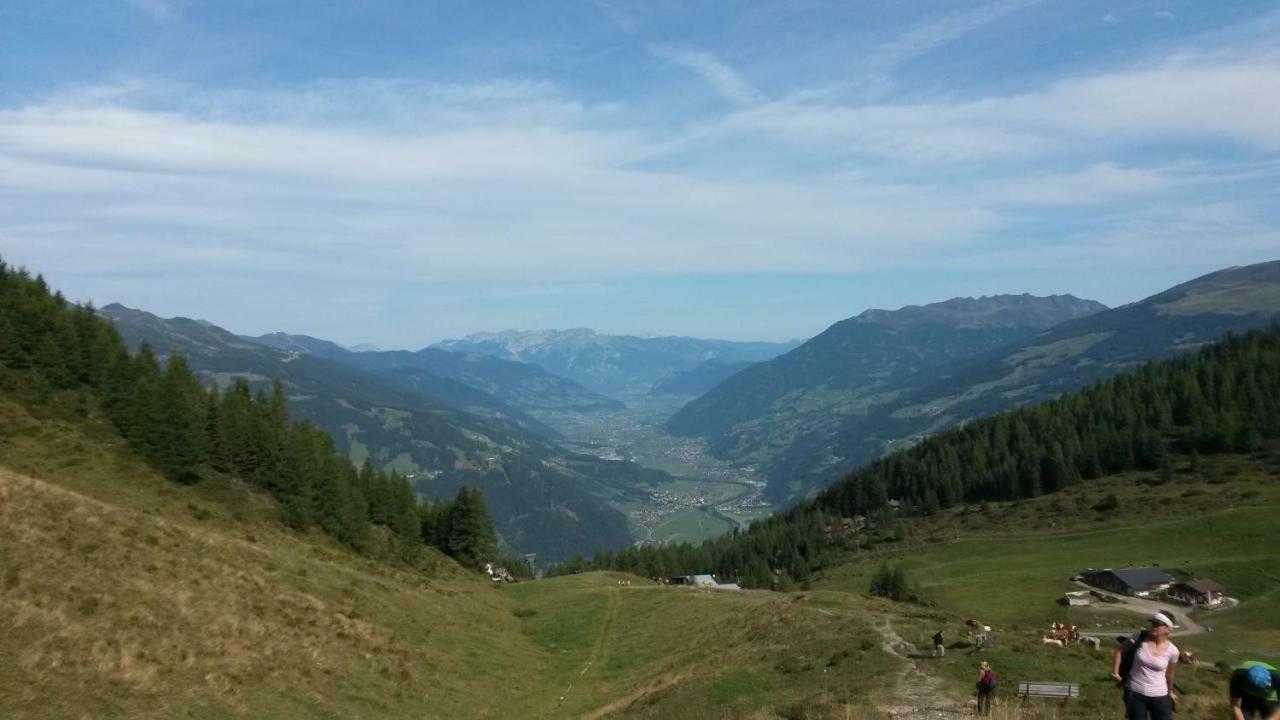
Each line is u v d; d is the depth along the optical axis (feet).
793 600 232.73
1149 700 48.37
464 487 393.29
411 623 190.70
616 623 262.26
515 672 188.03
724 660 171.73
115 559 123.85
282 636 132.87
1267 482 483.10
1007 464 609.83
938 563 478.18
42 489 136.67
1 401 220.64
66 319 276.21
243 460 263.70
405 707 132.26
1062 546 449.89
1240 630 288.92
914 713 103.71
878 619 180.14
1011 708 100.12
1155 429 595.06
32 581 103.09
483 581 354.95
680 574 592.19
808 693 127.03
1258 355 651.25
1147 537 427.74
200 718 92.22
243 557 168.96
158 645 104.22
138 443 234.17
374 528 321.11
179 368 313.73
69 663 88.33
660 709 141.90
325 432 349.41
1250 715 45.55
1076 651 136.56
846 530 633.20
